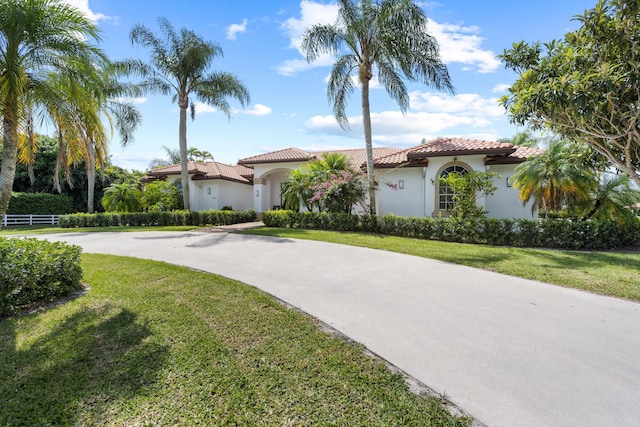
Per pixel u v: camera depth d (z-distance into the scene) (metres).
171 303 5.49
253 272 7.84
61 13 6.33
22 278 5.09
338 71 16.33
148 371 3.45
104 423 2.70
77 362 3.62
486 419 2.79
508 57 9.12
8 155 6.31
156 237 14.61
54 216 28.67
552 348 4.08
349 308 5.44
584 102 7.36
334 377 3.41
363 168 18.78
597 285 6.75
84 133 7.30
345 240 12.71
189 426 2.67
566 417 2.81
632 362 3.75
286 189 19.28
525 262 8.88
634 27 7.22
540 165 13.17
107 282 6.75
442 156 16.28
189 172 25.22
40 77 6.70
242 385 3.24
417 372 3.52
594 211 13.47
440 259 9.34
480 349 4.05
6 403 2.93
